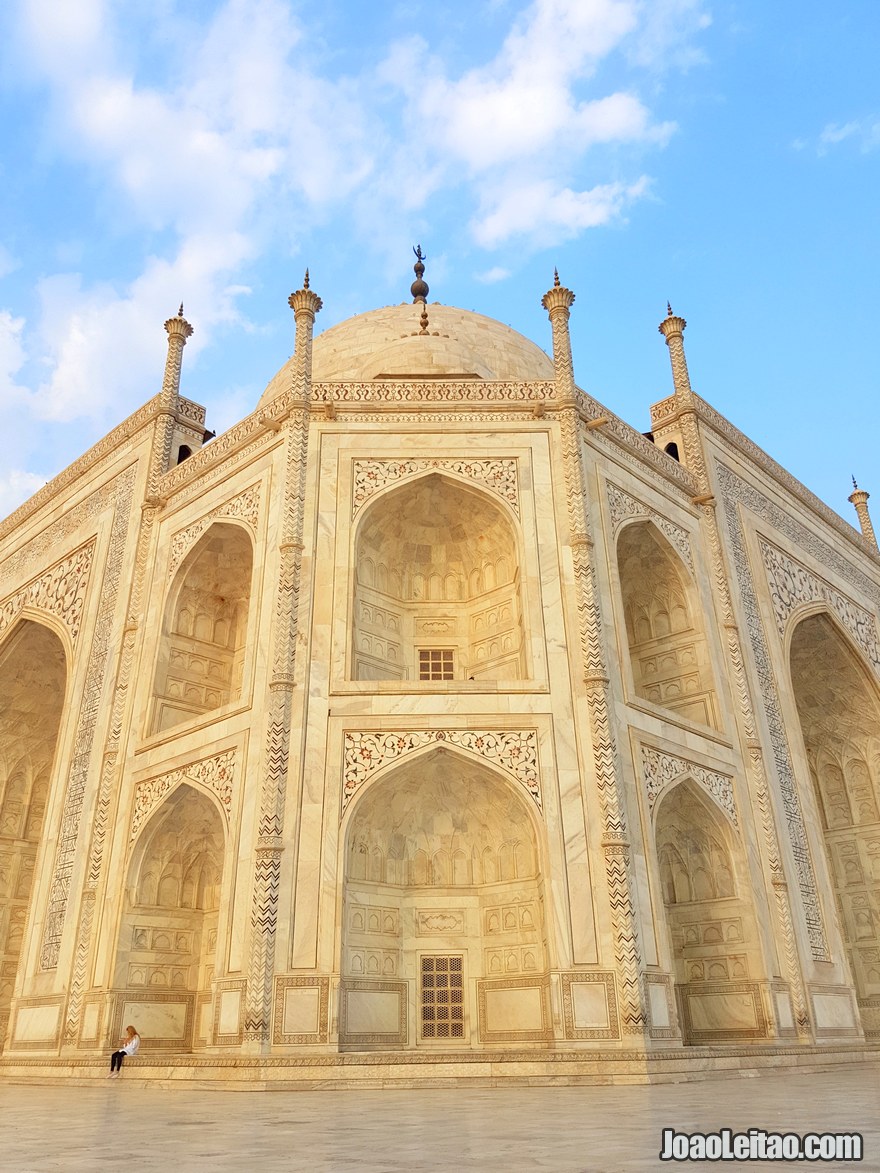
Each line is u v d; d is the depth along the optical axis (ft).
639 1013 58.23
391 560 83.35
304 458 78.64
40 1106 43.37
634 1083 51.78
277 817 63.21
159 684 83.76
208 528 85.92
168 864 76.95
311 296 87.04
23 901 115.24
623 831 63.87
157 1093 52.80
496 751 67.10
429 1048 65.05
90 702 92.17
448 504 81.71
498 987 66.85
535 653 71.15
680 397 103.71
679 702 86.33
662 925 65.36
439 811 71.72
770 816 81.35
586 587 72.79
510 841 69.97
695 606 88.07
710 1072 57.47
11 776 119.65
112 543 101.19
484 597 82.99
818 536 117.70
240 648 89.51
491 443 81.05
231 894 65.05
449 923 69.36
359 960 64.75
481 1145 24.39
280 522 77.00
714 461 103.24
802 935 80.02
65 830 86.94
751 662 91.66
